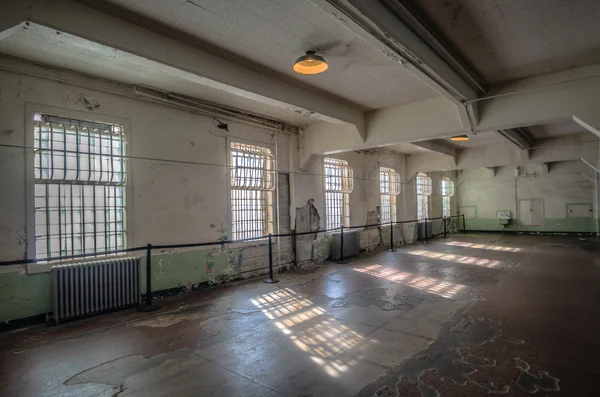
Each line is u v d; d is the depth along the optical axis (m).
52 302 3.92
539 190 13.63
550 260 7.69
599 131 4.11
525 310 4.20
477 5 2.84
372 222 9.70
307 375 2.68
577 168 12.61
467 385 2.49
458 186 15.40
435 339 3.35
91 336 3.52
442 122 5.30
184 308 4.45
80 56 3.74
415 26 3.04
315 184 7.73
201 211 5.46
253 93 4.21
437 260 7.96
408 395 2.38
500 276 6.16
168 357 3.02
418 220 11.37
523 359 2.89
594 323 3.70
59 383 2.60
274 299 4.83
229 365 2.86
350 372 2.71
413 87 4.91
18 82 3.77
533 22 3.13
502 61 4.02
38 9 2.55
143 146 4.78
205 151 5.55
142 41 3.14
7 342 3.37
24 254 3.76
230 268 5.87
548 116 4.42
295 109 4.98
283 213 6.95
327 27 3.19
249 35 3.33
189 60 3.51
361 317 4.02
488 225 14.76
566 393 2.37
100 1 2.75
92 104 4.31
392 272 6.65
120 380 2.63
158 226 4.91
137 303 4.56
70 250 4.14
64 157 4.05
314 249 7.69
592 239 11.30
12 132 3.71
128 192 4.60
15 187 3.72
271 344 3.28
